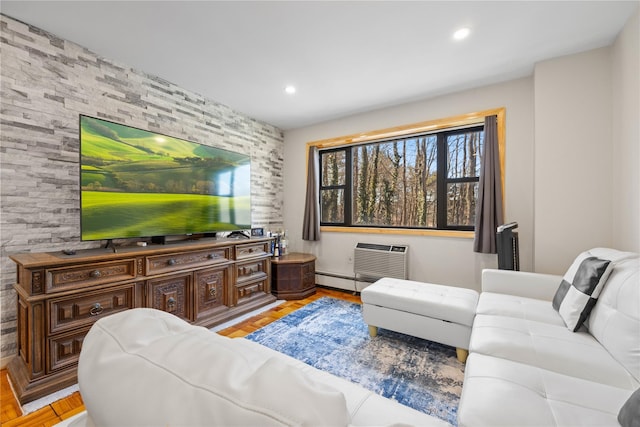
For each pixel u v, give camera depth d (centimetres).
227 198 318
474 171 314
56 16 186
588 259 167
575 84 232
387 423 58
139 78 258
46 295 166
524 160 272
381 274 343
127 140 227
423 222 346
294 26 199
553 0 175
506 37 212
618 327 123
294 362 93
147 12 183
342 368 191
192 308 249
